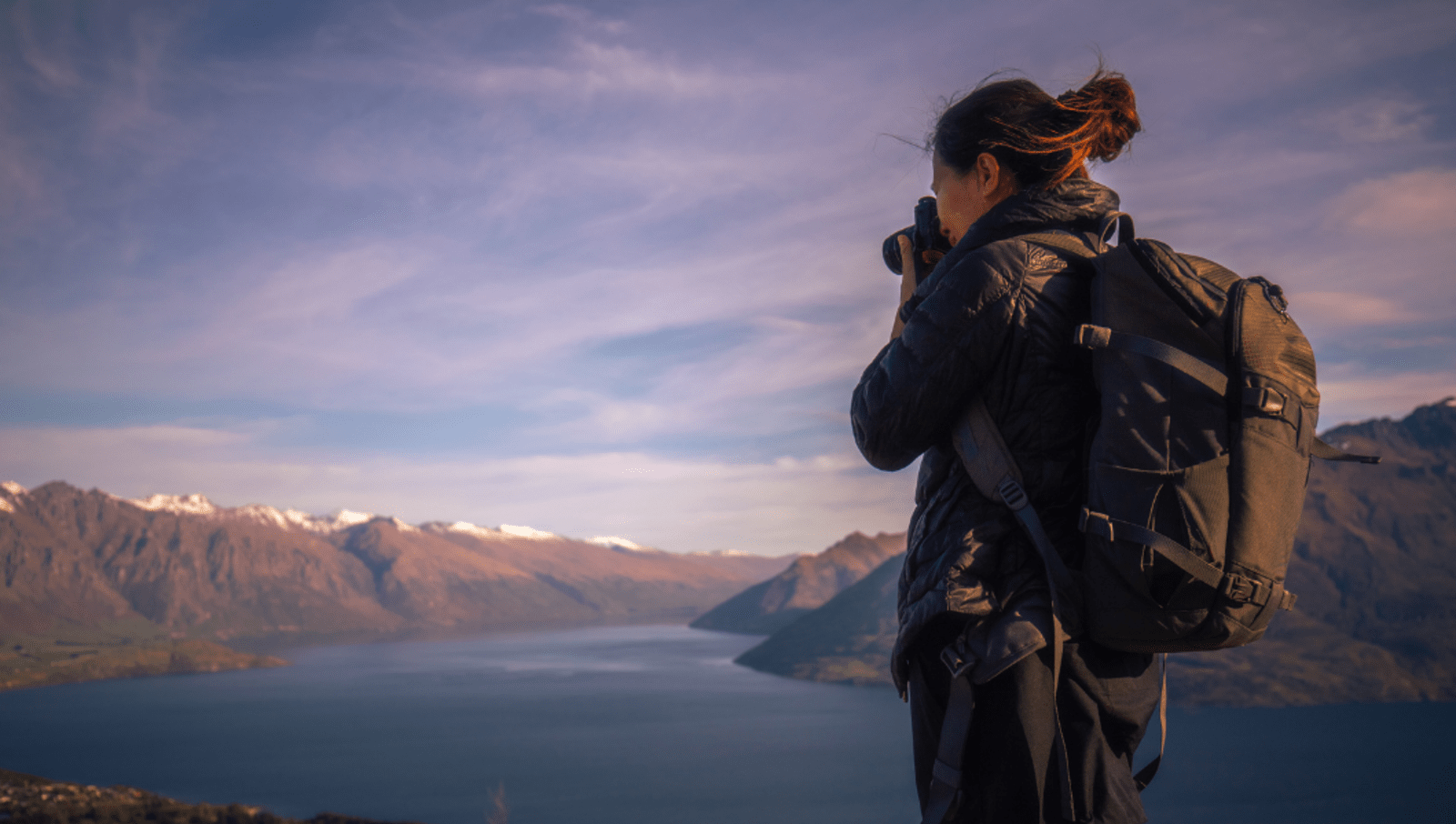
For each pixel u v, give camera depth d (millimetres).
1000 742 1578
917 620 1672
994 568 1627
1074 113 1771
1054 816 1548
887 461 1765
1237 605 1381
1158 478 1420
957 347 1625
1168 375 1461
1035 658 1573
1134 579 1425
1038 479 1602
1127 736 1635
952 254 1791
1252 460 1379
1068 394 1614
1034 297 1604
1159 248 1523
